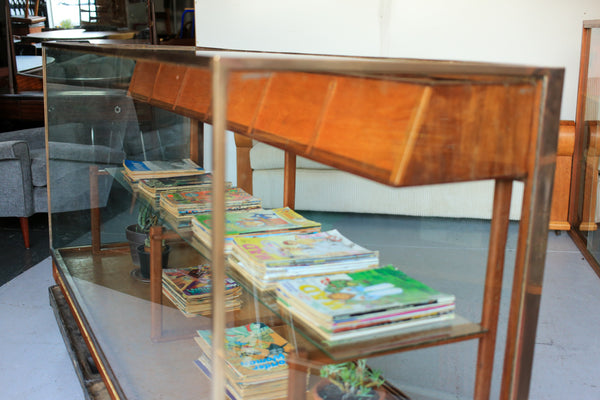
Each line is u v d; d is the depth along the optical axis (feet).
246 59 3.17
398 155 3.15
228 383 4.56
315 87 3.91
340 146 3.55
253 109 4.19
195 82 5.43
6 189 12.78
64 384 7.64
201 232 5.34
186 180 6.18
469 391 4.05
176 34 23.70
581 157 13.15
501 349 3.98
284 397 4.41
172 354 5.69
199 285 5.50
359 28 14.82
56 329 9.23
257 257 4.32
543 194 3.60
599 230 11.72
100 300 7.25
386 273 4.31
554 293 10.38
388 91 3.38
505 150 3.48
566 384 7.35
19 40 18.78
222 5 15.01
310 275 4.33
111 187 7.29
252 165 4.63
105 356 6.57
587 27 12.94
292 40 15.05
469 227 3.92
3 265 12.12
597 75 12.14
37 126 19.51
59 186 8.72
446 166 3.26
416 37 14.73
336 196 4.42
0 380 7.74
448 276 4.00
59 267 9.05
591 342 8.52
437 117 3.18
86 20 19.57
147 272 6.46
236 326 4.65
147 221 6.43
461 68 3.37
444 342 3.88
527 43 14.52
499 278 3.89
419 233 4.08
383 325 3.82
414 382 3.90
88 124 7.68
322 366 3.83
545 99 3.47
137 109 6.87
